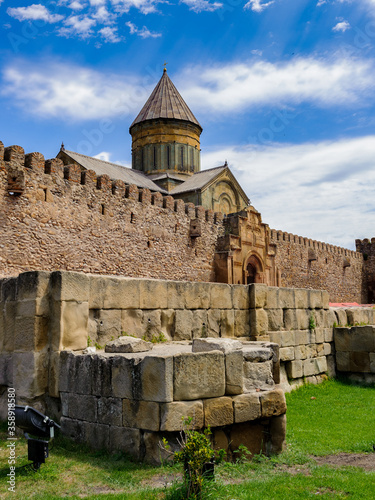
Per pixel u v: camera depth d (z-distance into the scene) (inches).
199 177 1507.1
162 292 394.3
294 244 1510.8
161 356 242.1
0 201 673.6
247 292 466.9
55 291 304.3
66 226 772.0
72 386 279.6
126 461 242.4
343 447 293.6
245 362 291.0
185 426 237.8
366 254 2110.0
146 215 945.5
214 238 1139.9
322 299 560.7
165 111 1566.2
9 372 319.6
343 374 557.9
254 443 268.4
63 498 197.6
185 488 196.4
